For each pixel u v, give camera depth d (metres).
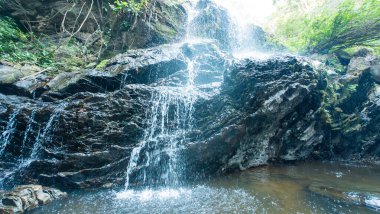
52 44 9.73
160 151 5.45
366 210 3.88
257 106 5.87
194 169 5.53
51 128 5.60
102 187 5.07
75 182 5.04
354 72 8.16
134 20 9.52
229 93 6.06
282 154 6.75
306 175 5.72
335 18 8.81
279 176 5.58
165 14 9.85
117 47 9.64
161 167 5.40
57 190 4.62
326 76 7.11
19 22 10.40
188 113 5.93
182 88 6.36
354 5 8.58
